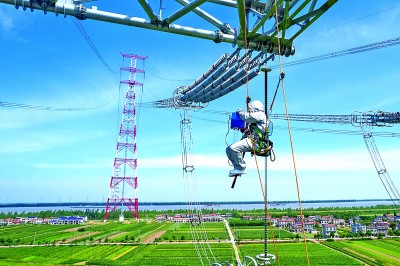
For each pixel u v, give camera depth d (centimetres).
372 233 11731
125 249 8869
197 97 2108
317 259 7369
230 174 822
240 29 1062
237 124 852
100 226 14812
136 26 1089
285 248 8812
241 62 1394
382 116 2248
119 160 11538
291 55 1119
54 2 998
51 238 11200
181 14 1024
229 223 15262
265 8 970
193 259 7412
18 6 998
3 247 9362
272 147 852
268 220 807
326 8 918
